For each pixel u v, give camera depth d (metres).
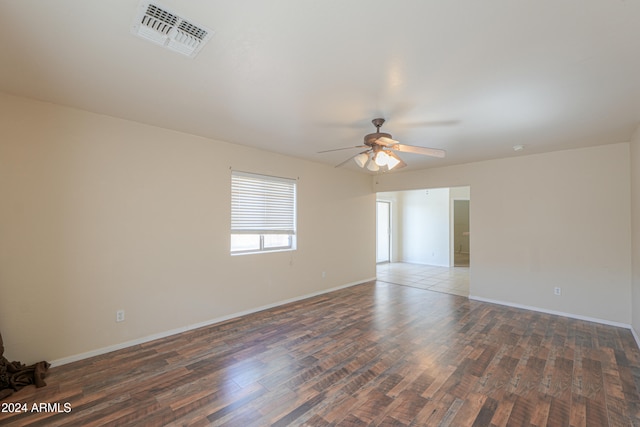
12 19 1.48
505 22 1.49
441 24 1.51
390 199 9.12
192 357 2.78
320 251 5.18
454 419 1.92
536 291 4.29
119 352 2.88
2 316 2.38
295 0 1.35
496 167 4.69
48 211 2.58
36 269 2.53
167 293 3.29
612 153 3.76
